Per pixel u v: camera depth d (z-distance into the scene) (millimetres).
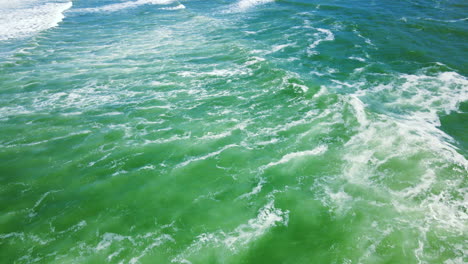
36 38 25312
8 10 34938
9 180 10547
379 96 15672
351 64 19469
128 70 18859
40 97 15766
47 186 10359
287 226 9008
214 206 9688
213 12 32844
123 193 10125
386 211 9398
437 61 19422
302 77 17578
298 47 22266
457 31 24141
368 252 8195
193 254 8227
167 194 10117
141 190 10242
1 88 16594
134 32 26672
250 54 20828
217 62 19859
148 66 19406
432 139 12383
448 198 9758
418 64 19125
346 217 9242
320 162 11391
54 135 12828
